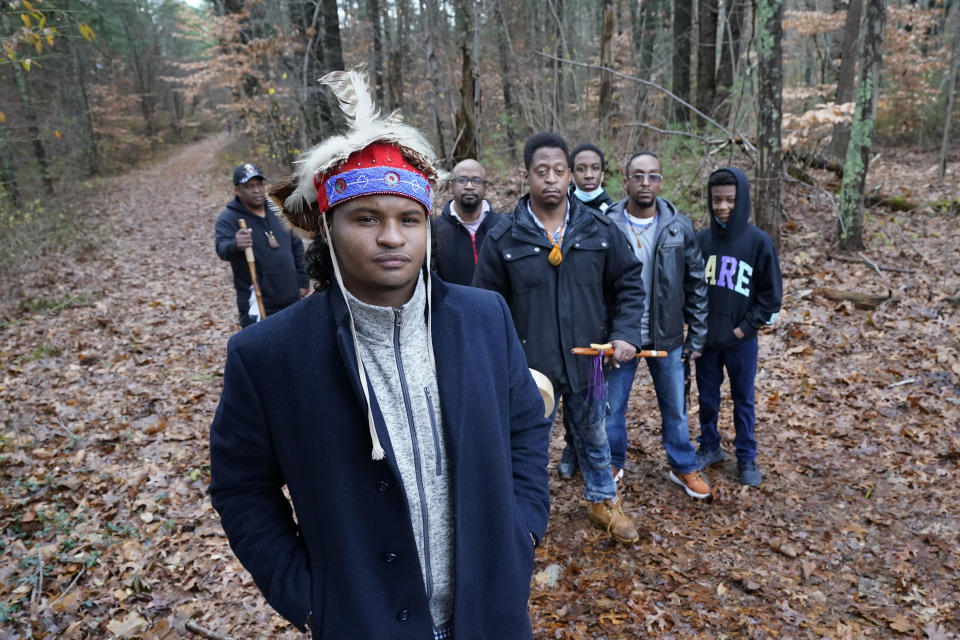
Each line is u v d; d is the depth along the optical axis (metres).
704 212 7.97
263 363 1.20
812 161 9.97
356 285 1.22
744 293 3.54
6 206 11.79
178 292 8.92
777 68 7.14
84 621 2.86
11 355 6.42
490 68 12.32
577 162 3.70
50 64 15.52
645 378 5.39
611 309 3.11
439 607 1.31
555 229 2.94
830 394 4.77
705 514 3.53
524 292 2.90
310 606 1.24
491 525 1.29
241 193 4.70
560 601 2.91
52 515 3.64
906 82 14.73
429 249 1.27
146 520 3.61
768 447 4.20
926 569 3.02
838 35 15.05
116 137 29.72
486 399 1.29
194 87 22.83
